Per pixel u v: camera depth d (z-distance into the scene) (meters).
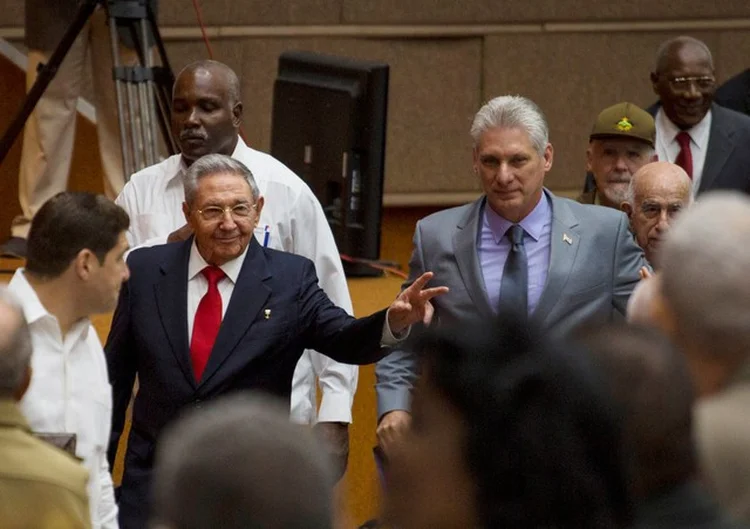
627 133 11.94
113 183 15.58
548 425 4.20
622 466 4.24
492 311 9.56
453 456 4.23
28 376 6.82
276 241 10.80
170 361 9.20
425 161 20.61
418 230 10.02
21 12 18.89
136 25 13.27
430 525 4.27
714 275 5.56
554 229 9.71
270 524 3.96
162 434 9.21
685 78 13.77
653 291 5.88
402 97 20.47
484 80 20.58
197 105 11.03
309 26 20.06
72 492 6.44
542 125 9.68
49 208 8.05
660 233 10.55
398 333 8.95
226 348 9.16
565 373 4.26
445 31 20.36
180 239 10.28
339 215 13.80
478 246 9.80
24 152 15.22
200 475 3.99
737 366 5.63
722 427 5.45
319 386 11.41
